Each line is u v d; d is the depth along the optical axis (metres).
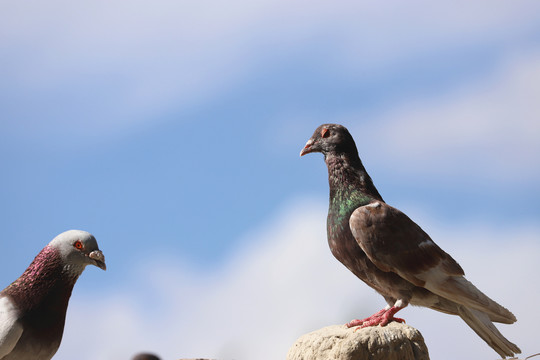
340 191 14.27
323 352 12.49
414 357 12.57
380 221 13.47
